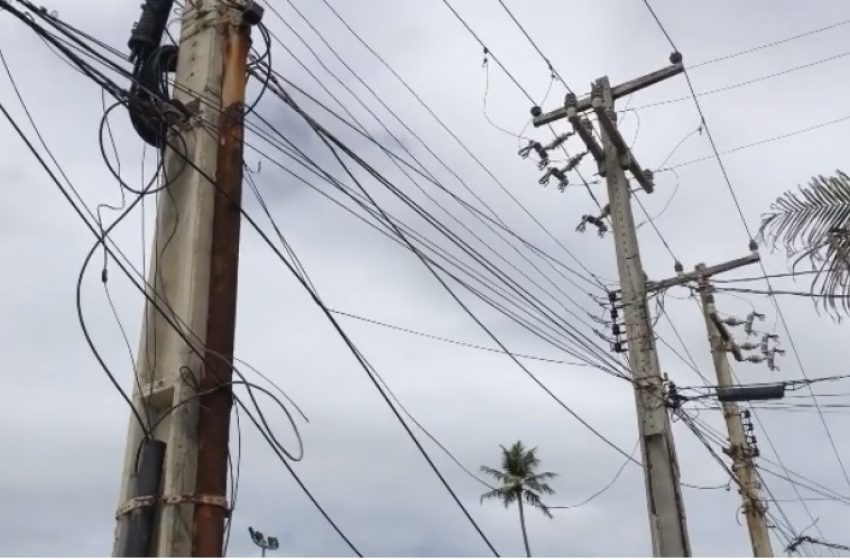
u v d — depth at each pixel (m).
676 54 15.92
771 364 20.61
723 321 21.02
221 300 6.72
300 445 6.93
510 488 50.09
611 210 15.84
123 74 7.05
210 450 6.17
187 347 6.39
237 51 7.71
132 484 6.14
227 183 7.17
